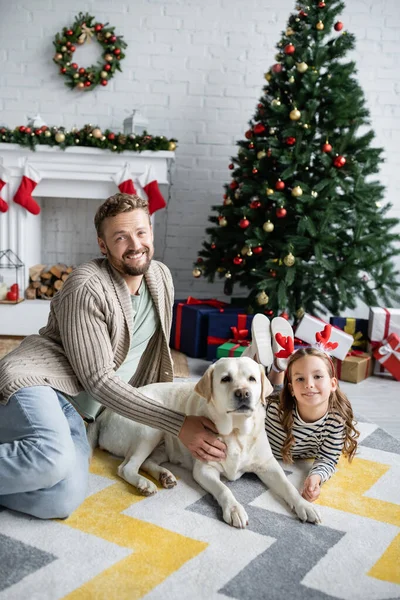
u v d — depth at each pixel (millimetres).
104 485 1865
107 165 3820
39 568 1412
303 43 3496
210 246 3799
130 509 1723
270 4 4203
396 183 4465
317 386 1913
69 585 1352
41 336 1917
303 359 1936
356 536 1637
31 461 1576
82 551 1494
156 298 2053
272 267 3422
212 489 1792
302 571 1451
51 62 4184
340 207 3479
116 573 1406
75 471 1675
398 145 4414
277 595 1352
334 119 3471
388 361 3340
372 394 3078
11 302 3822
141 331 2053
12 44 4160
